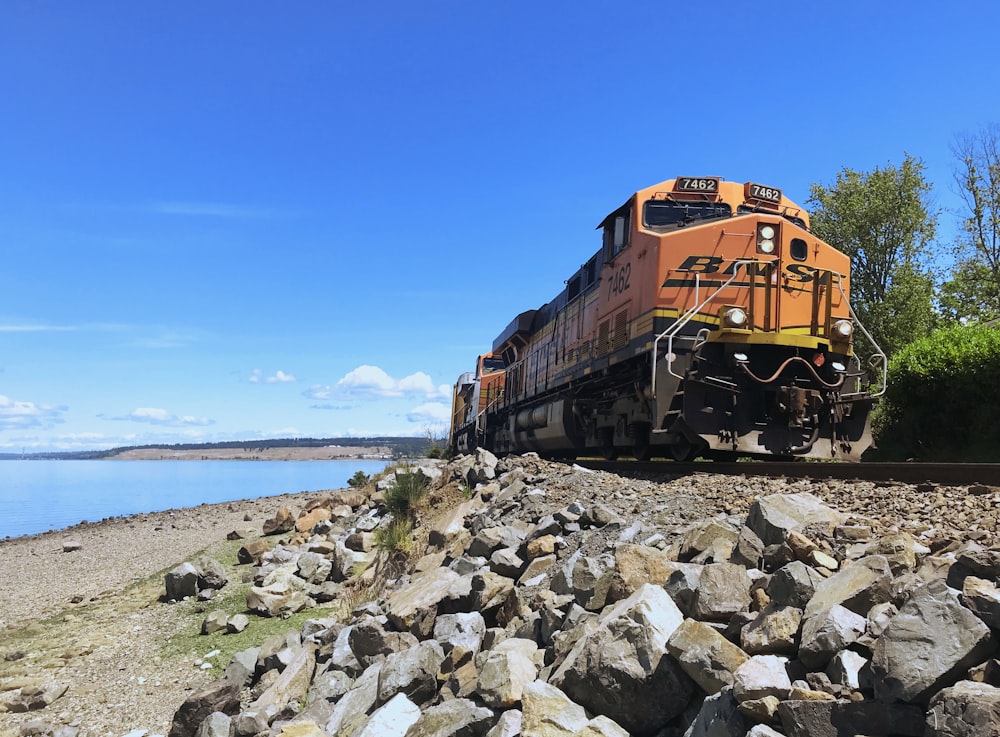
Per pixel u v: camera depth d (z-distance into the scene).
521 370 22.81
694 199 13.16
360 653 6.80
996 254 21.39
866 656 3.46
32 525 30.75
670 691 3.96
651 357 11.81
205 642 9.27
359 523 14.47
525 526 9.23
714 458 12.67
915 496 6.89
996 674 2.98
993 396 12.00
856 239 21.61
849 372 11.91
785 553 4.86
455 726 4.45
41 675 8.56
